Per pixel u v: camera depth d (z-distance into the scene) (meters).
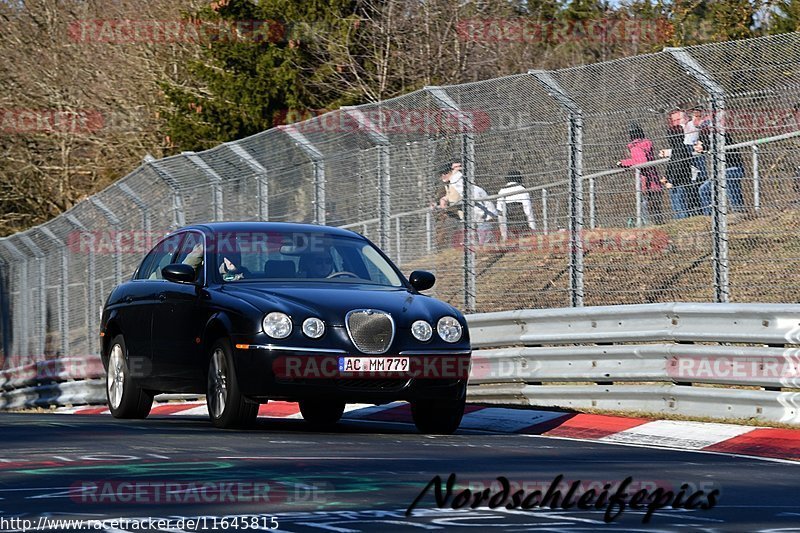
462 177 54.78
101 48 136.38
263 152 65.94
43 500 23.67
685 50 46.47
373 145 59.38
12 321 101.06
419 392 38.59
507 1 112.50
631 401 44.72
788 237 45.09
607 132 49.00
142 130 133.38
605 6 110.81
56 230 89.38
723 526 21.38
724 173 45.25
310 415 47.53
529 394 48.66
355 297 39.19
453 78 107.06
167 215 73.00
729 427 39.31
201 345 40.91
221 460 30.08
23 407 84.38
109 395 48.72
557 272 51.69
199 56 125.62
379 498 24.02
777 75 43.88
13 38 139.88
